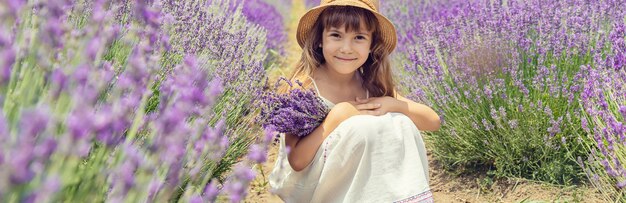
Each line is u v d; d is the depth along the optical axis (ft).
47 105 3.17
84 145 2.92
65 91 3.15
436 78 11.51
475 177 10.73
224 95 9.04
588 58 11.07
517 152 10.28
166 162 3.70
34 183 2.61
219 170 8.43
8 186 2.23
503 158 10.34
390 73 8.32
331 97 7.77
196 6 10.71
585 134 10.24
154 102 7.26
